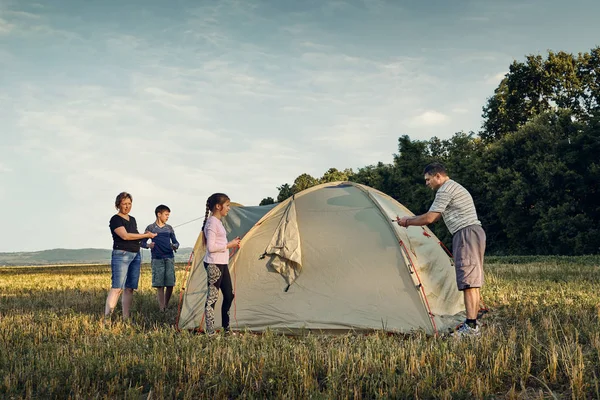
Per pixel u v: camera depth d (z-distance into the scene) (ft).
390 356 16.07
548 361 15.19
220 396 13.99
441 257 26.73
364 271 23.81
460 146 149.79
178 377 15.55
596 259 64.03
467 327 20.33
